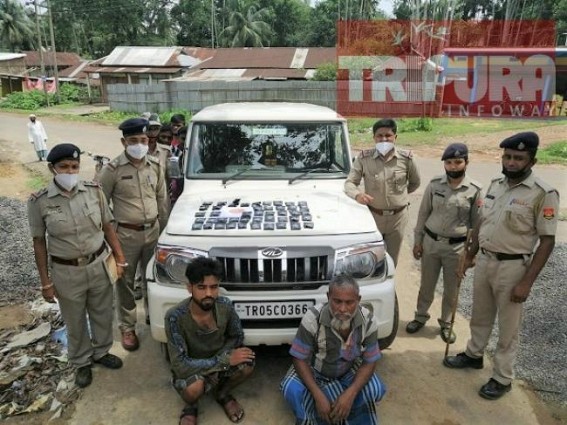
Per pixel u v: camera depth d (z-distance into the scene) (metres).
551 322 4.07
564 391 3.24
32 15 53.03
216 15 53.94
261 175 4.19
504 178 3.12
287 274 3.06
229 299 2.98
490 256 3.14
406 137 16.97
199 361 2.89
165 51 33.34
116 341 3.94
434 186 3.78
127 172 3.76
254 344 3.11
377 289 3.13
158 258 3.16
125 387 3.34
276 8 53.38
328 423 2.74
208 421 3.00
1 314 4.41
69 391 3.29
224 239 3.13
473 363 3.52
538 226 2.90
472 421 2.99
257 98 23.47
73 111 28.47
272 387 3.33
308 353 2.78
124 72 31.47
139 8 50.19
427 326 4.17
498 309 3.16
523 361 3.57
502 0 41.72
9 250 6.02
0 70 40.94
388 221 4.21
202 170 4.23
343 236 3.18
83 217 3.16
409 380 3.39
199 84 23.72
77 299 3.22
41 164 13.35
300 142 4.29
